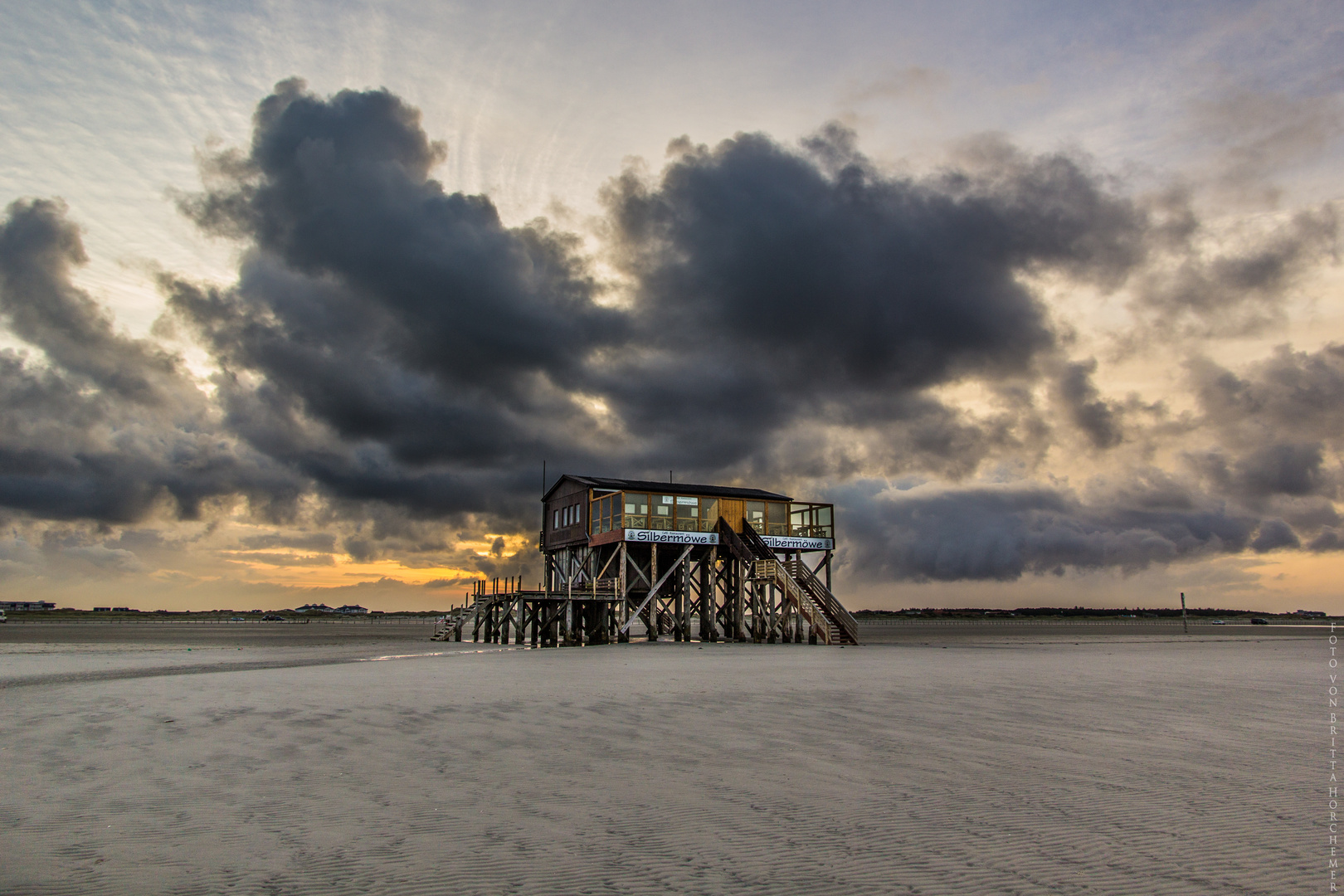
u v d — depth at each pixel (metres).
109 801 8.76
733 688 20.16
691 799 8.77
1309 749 11.75
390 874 6.36
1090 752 11.43
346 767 10.48
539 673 25.09
